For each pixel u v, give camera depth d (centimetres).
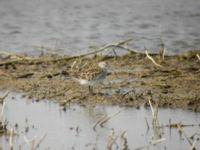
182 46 3534
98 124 2177
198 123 2141
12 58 3052
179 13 4534
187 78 2588
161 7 4762
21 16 4612
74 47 3541
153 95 2408
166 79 2588
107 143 2012
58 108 2355
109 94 2458
